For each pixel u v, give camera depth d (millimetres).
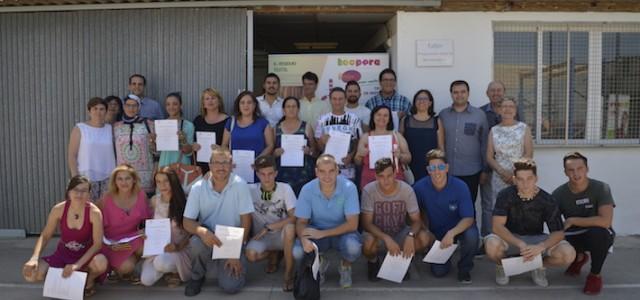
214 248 4359
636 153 6484
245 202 4578
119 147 5422
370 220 4711
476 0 6129
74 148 5398
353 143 5477
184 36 6219
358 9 6191
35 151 6418
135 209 4582
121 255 4496
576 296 4398
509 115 5379
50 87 6352
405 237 4672
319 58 6410
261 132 5398
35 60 6344
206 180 4625
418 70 6266
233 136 5383
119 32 6254
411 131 5539
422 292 4492
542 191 4555
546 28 6398
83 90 6324
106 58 6285
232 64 6207
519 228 4656
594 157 6465
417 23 6230
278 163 5367
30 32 6324
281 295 4441
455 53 6250
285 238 4465
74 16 6277
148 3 6125
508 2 6129
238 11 6176
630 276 4906
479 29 6242
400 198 4695
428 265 5230
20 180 6469
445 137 5656
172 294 4473
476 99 6285
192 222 4500
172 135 5297
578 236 4684
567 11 6266
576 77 6484
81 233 4344
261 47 9203
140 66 6273
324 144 5406
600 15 6305
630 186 6504
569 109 6492
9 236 6469
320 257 4641
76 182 4301
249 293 4488
